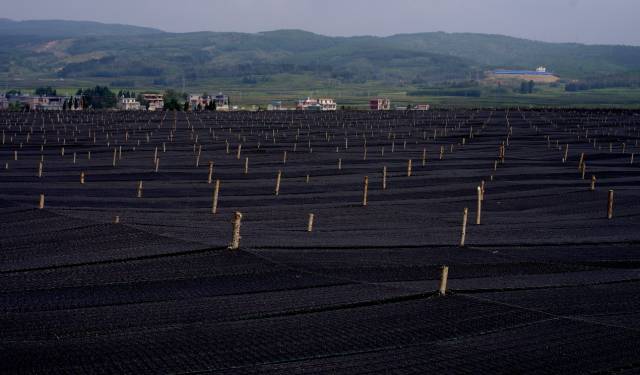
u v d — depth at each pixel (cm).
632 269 3866
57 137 11106
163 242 4134
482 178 7212
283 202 5712
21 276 3450
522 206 5725
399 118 17250
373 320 2975
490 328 2914
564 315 3088
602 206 5728
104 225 4509
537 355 2652
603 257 4094
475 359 2605
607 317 3077
